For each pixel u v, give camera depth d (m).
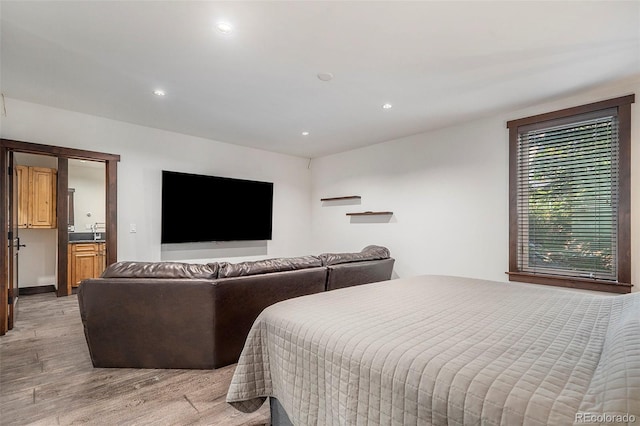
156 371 2.33
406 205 4.38
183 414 1.81
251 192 5.14
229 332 2.41
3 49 2.23
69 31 2.01
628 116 2.65
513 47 2.16
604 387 0.74
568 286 2.94
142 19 1.88
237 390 1.50
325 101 3.16
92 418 1.76
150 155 4.14
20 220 4.62
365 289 2.03
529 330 1.24
